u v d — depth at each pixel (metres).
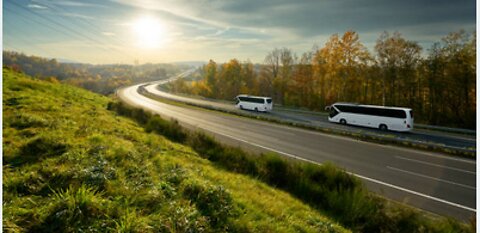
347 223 8.19
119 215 5.13
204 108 44.31
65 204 5.00
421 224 7.91
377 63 41.62
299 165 12.28
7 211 4.74
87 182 6.18
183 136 17.97
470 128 34.22
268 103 42.56
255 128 26.88
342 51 43.28
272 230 5.89
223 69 82.25
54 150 8.79
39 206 5.10
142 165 8.61
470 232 7.74
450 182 12.87
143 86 112.19
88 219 4.84
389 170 14.55
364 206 8.65
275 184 11.13
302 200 9.70
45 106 17.22
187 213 5.56
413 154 17.81
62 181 6.13
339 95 48.62
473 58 32.94
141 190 6.49
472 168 14.96
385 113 27.67
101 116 18.92
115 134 13.54
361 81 46.09
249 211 6.56
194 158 12.68
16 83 24.56
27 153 8.21
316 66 48.59
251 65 80.19
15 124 11.63
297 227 6.50
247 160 13.02
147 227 4.86
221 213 6.02
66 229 4.52
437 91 38.62
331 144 20.48
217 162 13.16
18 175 6.37
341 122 31.14
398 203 9.57
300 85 56.44
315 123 31.42
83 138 10.76
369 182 12.84
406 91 42.81
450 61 35.34
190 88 103.88
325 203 9.45
